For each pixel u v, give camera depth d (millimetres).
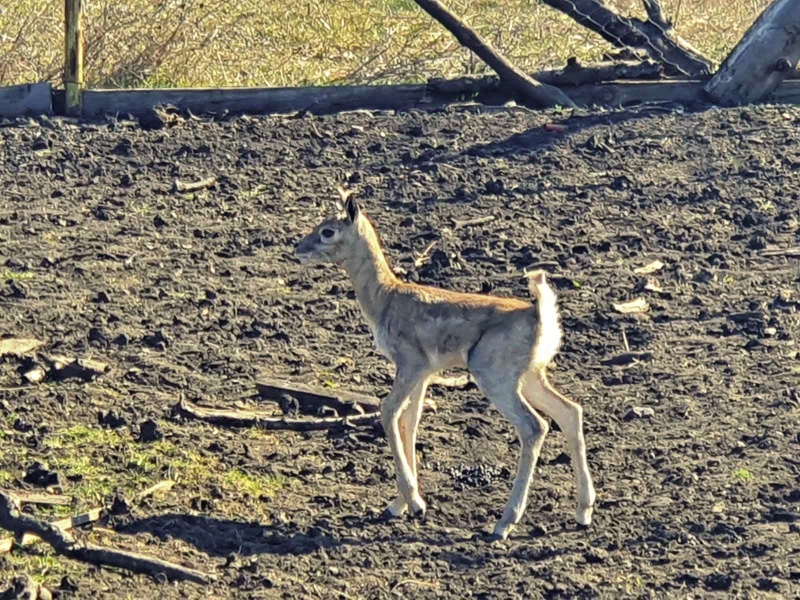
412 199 11039
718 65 14078
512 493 6574
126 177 11266
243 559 6277
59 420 7547
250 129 12273
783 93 13234
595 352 8641
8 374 8078
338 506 6836
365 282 6832
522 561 6340
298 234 10430
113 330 8734
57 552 6230
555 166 11656
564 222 10680
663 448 7441
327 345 8727
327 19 15633
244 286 9531
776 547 6453
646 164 11719
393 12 15883
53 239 10180
